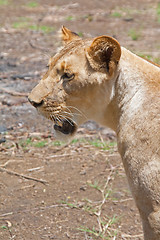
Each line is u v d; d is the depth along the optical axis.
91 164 12.80
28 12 33.97
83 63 7.49
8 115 16.11
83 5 35.97
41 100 7.84
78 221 10.40
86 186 11.76
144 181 6.83
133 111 7.26
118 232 10.04
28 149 13.59
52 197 11.30
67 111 7.88
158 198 6.71
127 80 7.40
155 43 23.98
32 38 26.70
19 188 11.65
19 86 18.98
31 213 10.66
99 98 7.66
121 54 7.51
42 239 9.77
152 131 6.87
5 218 10.46
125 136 7.26
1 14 33.25
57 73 7.77
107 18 31.17
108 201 11.16
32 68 21.45
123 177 12.16
